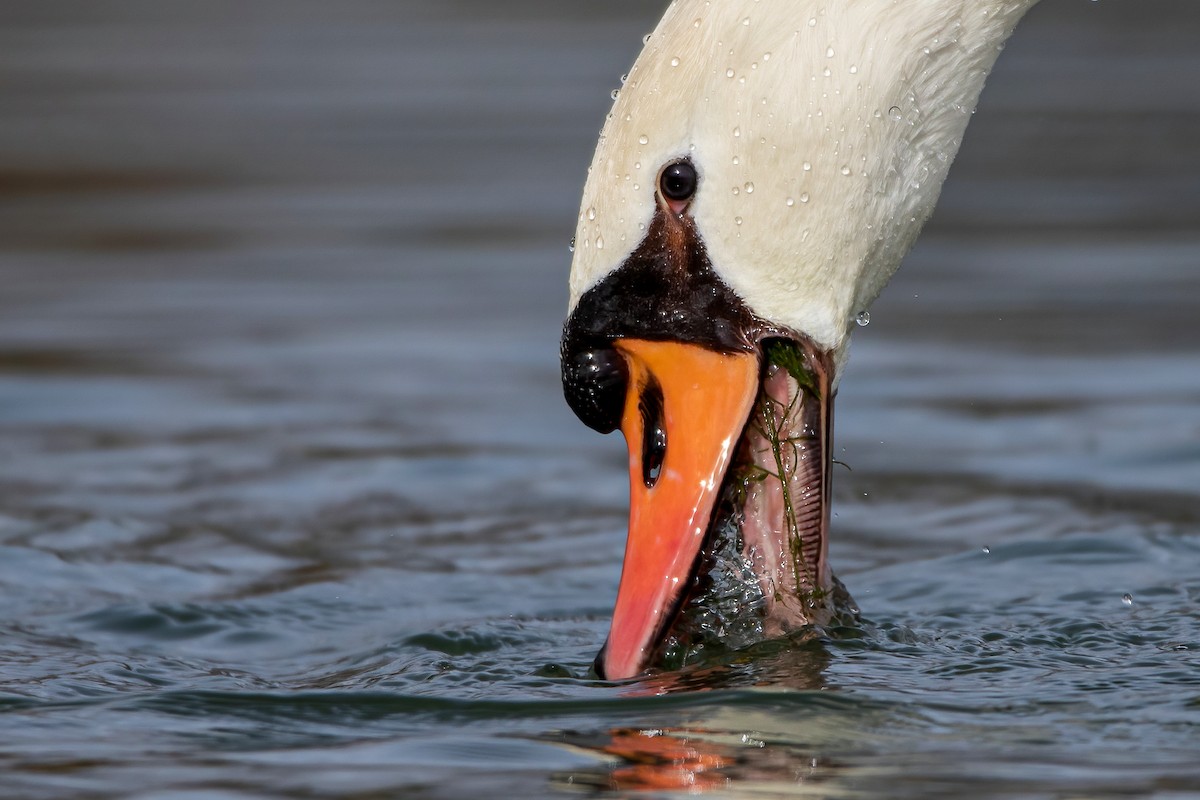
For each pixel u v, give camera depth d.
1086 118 33.69
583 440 14.51
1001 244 22.73
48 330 18.48
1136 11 53.06
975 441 14.21
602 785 6.91
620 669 8.66
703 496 8.81
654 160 8.94
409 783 6.96
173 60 44.34
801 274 9.02
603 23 51.16
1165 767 7.03
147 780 7.05
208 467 13.66
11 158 30.94
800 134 8.91
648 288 9.00
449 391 16.02
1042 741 7.43
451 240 23.61
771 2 8.97
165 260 22.47
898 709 7.93
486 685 8.67
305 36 49.44
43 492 12.96
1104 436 14.18
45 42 48.12
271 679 8.94
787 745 7.42
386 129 33.56
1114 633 9.47
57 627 10.00
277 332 18.41
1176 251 21.84
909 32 8.97
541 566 11.34
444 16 54.00
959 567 11.09
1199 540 11.46
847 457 13.89
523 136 32.38
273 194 27.42
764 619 8.98
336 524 12.29
